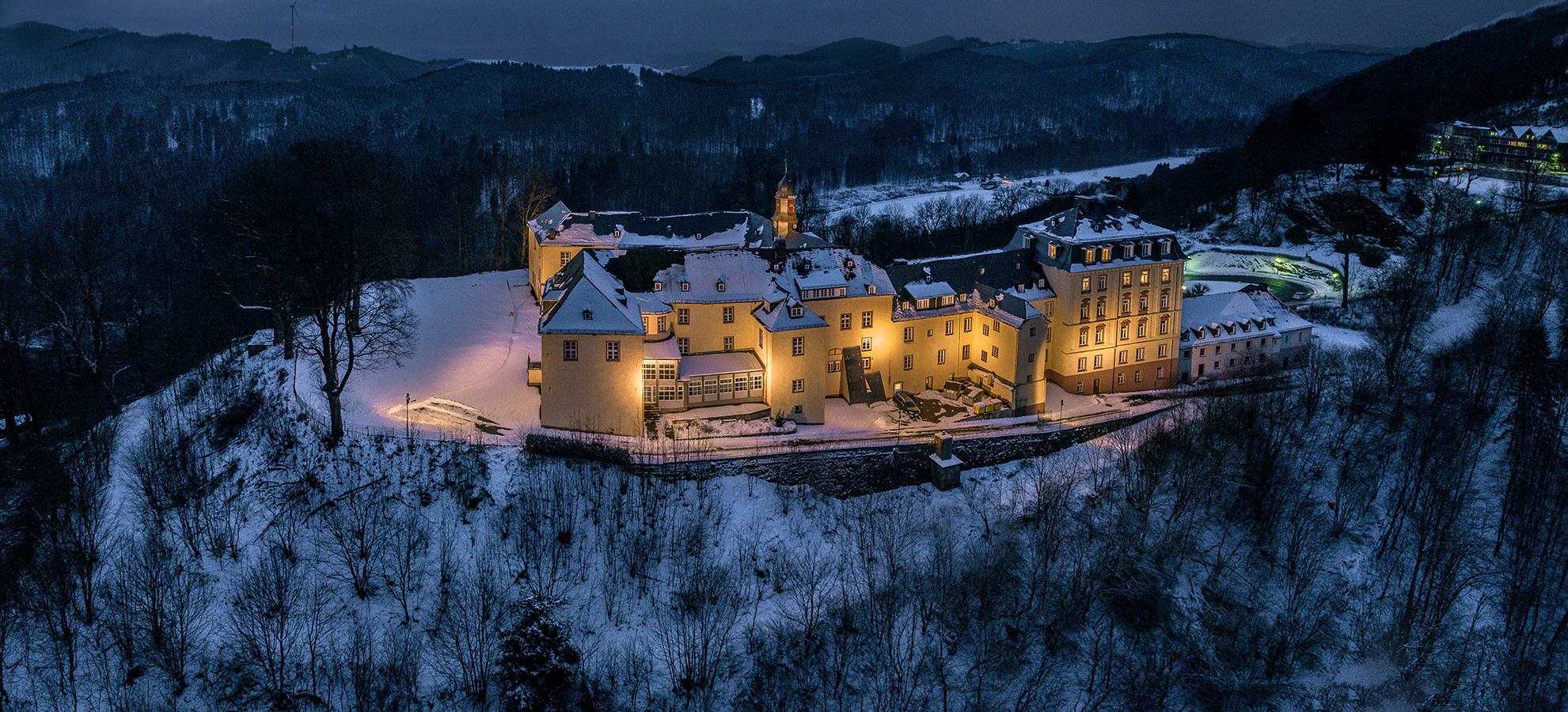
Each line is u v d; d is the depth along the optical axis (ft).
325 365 256.73
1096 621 244.01
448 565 228.22
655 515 248.93
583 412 281.74
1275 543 271.08
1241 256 517.55
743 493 262.88
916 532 261.85
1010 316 316.40
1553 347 355.97
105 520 234.79
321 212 296.51
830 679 220.64
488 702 202.59
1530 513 265.34
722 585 235.20
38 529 229.86
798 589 239.09
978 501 276.41
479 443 261.03
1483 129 606.96
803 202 598.34
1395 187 545.44
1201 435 296.92
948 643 232.32
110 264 467.11
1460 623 250.78
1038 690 225.15
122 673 197.06
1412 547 273.13
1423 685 236.22
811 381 303.27
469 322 355.97
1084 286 328.49
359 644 206.28
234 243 334.03
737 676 216.74
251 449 260.83
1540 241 449.89
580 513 246.88
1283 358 371.97
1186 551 266.16
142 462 252.62
